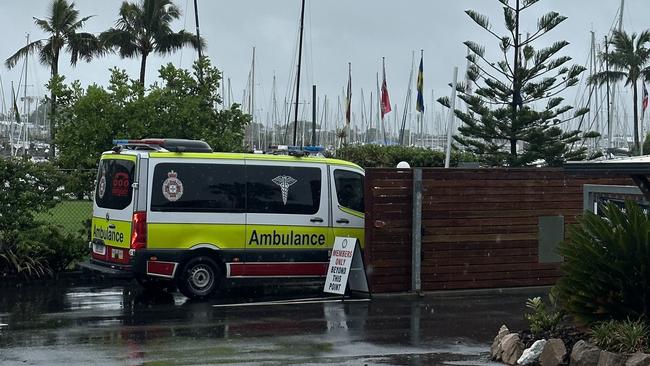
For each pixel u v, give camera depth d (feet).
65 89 64.95
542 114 96.68
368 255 50.57
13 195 54.29
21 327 39.17
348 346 35.68
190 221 47.24
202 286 48.03
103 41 166.09
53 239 54.95
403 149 120.78
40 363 31.78
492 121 97.76
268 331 38.88
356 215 51.49
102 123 63.46
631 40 159.02
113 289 51.98
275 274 49.34
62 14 172.55
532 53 98.22
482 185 52.85
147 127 64.80
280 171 49.62
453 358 33.47
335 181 51.03
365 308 46.11
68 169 61.16
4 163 54.19
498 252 53.31
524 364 31.73
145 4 164.45
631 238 31.78
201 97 67.00
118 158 47.98
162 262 46.70
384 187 50.85
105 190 48.80
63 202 57.93
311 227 50.03
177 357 33.01
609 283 32.04
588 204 41.39
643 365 28.48
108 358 32.68
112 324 40.16
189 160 47.52
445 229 52.03
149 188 46.50
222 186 48.14
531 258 54.13
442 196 51.90
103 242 48.67
